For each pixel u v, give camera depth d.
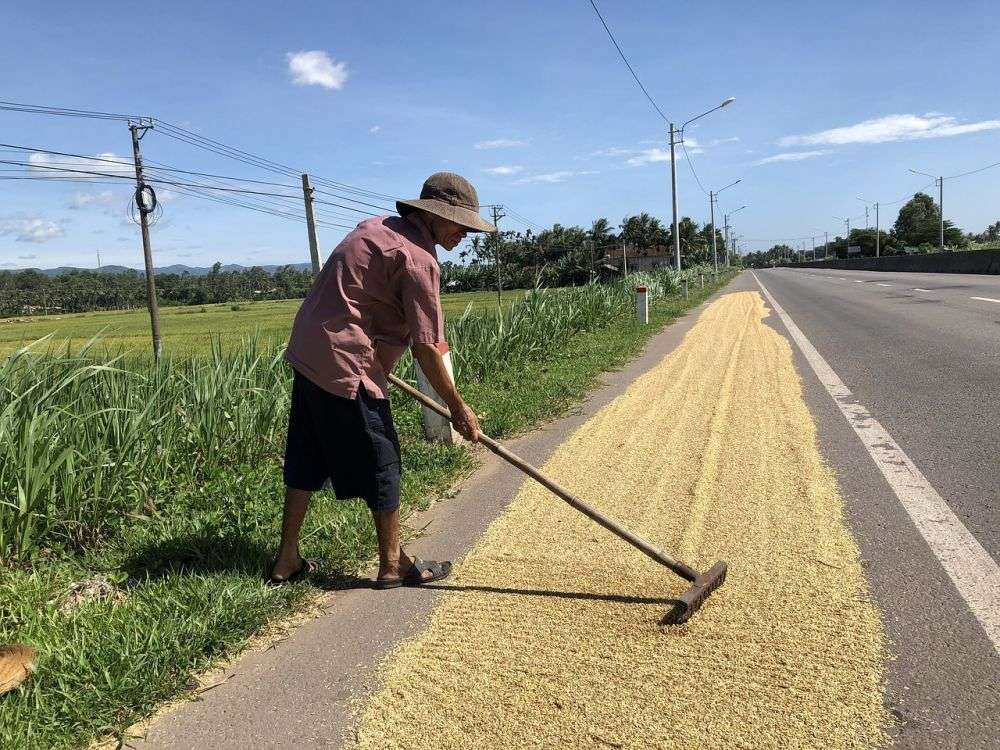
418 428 5.68
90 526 3.61
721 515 3.65
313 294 2.95
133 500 3.87
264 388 5.22
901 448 4.64
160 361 4.94
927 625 2.53
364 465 2.98
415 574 3.12
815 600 2.75
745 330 12.67
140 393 4.59
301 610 2.96
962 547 3.12
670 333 13.24
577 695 2.27
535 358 9.73
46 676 2.42
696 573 2.85
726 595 2.83
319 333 2.86
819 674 2.29
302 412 3.04
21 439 3.41
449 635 2.67
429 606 2.92
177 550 3.39
